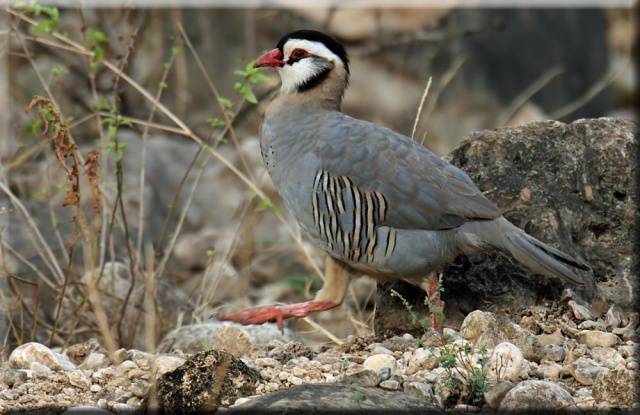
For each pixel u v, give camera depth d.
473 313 10.44
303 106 11.52
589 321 10.71
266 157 11.55
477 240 10.69
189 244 17.80
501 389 9.05
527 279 11.20
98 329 13.04
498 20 23.94
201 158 20.78
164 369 10.17
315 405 8.66
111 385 10.00
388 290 11.47
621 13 28.06
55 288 13.23
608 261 11.28
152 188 19.28
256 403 8.74
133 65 20.14
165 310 14.12
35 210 15.61
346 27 24.86
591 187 11.41
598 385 9.17
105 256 14.93
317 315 15.12
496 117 25.53
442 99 25.33
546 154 11.46
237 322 11.81
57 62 20.05
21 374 10.20
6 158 15.99
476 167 11.49
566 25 26.83
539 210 11.22
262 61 11.76
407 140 10.97
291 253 17.62
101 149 14.11
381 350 10.51
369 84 25.16
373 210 10.66
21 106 18.64
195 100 23.23
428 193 10.60
